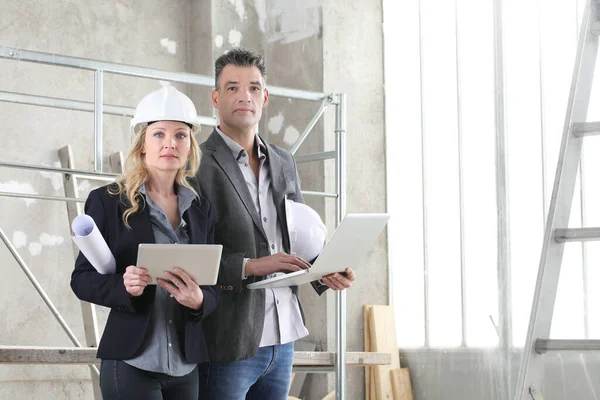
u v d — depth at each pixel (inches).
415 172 257.4
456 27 249.0
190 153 114.3
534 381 134.5
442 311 246.5
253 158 128.6
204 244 103.5
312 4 260.1
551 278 136.7
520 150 227.6
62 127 235.1
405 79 261.7
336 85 257.6
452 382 241.3
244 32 268.7
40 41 233.9
